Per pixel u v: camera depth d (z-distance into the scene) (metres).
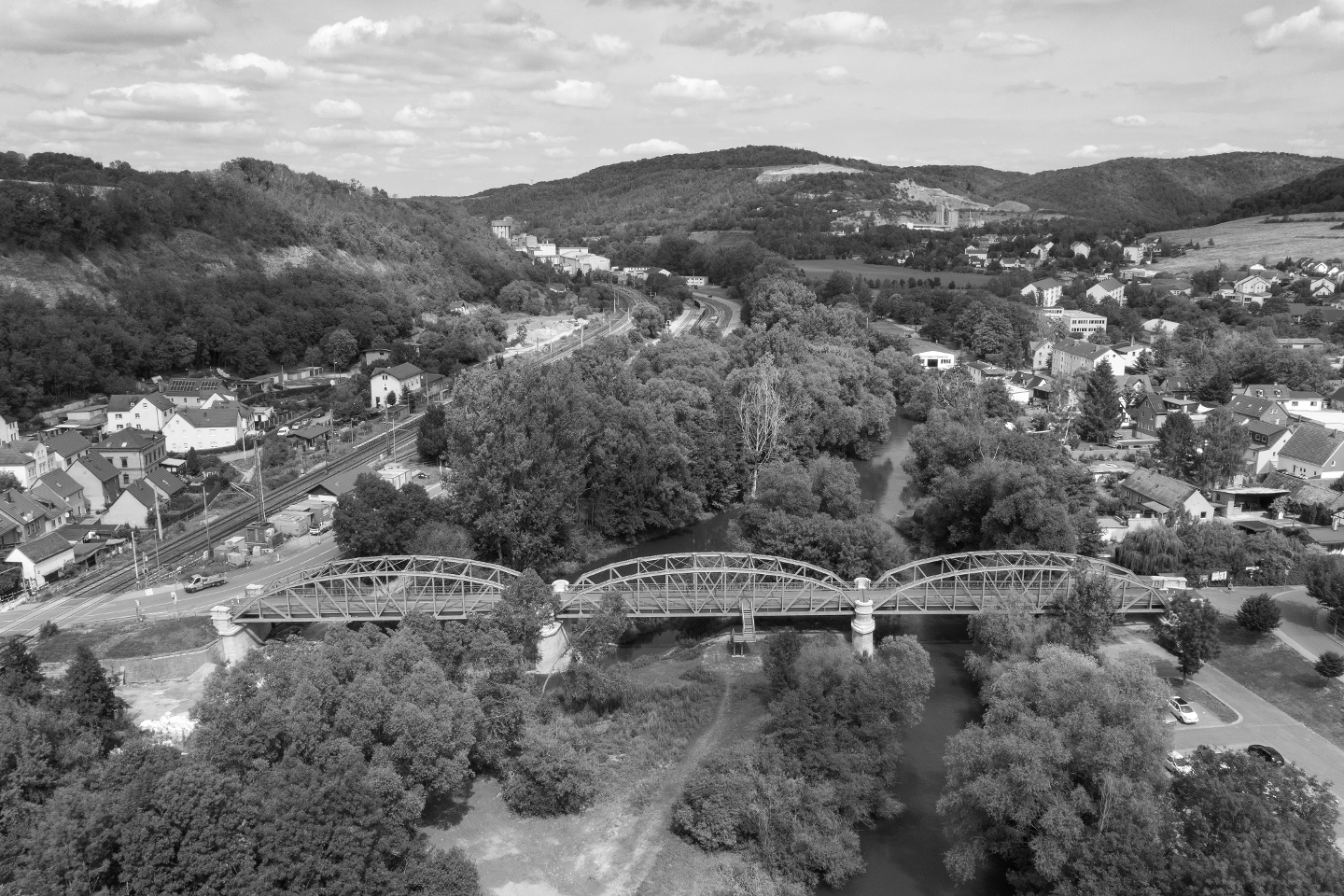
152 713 91.81
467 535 126.62
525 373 133.88
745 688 98.50
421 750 72.56
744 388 177.12
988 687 87.56
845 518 134.38
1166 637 99.69
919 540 138.50
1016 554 111.38
